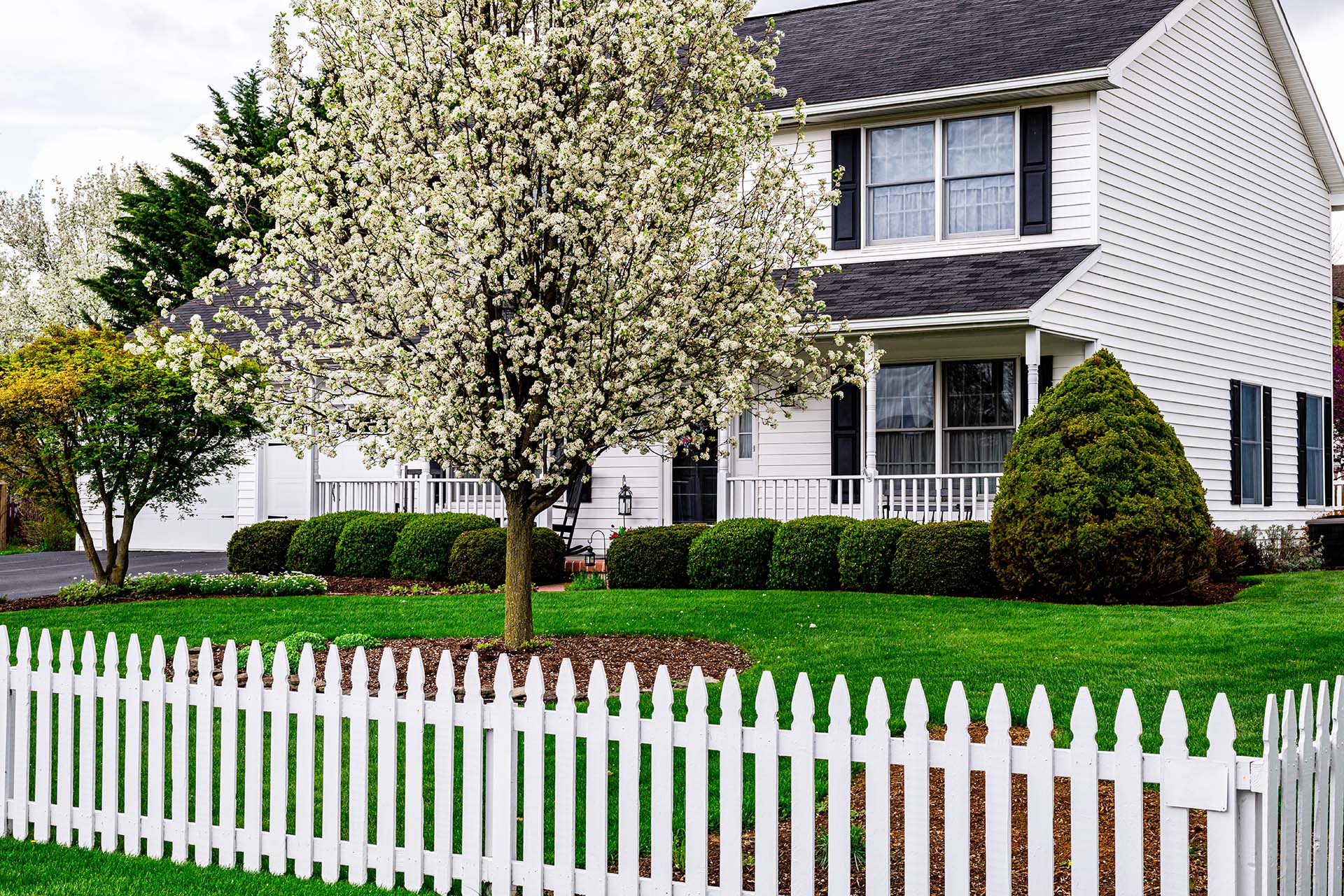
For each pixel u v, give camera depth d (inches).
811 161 698.8
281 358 378.9
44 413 542.3
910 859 165.0
